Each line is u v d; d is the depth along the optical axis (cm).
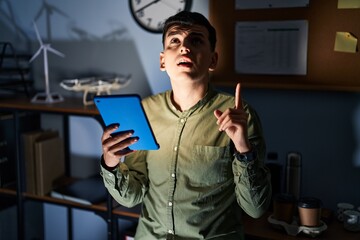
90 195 202
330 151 179
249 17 183
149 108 149
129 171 144
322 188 182
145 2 204
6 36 239
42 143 211
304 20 174
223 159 134
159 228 141
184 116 141
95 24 217
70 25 223
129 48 211
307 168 184
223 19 188
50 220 248
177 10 197
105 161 132
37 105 202
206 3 192
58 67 229
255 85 184
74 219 241
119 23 211
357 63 169
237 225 140
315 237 154
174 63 132
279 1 177
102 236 234
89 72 222
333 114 177
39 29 230
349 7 167
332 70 173
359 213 159
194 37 132
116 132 126
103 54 217
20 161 209
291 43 178
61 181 224
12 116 221
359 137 174
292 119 184
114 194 140
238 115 116
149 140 126
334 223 167
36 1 229
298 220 159
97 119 186
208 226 136
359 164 175
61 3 223
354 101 173
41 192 212
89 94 219
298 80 179
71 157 235
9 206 235
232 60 188
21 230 214
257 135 132
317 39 173
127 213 188
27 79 237
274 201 160
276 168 174
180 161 137
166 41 136
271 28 180
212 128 137
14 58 227
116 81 200
